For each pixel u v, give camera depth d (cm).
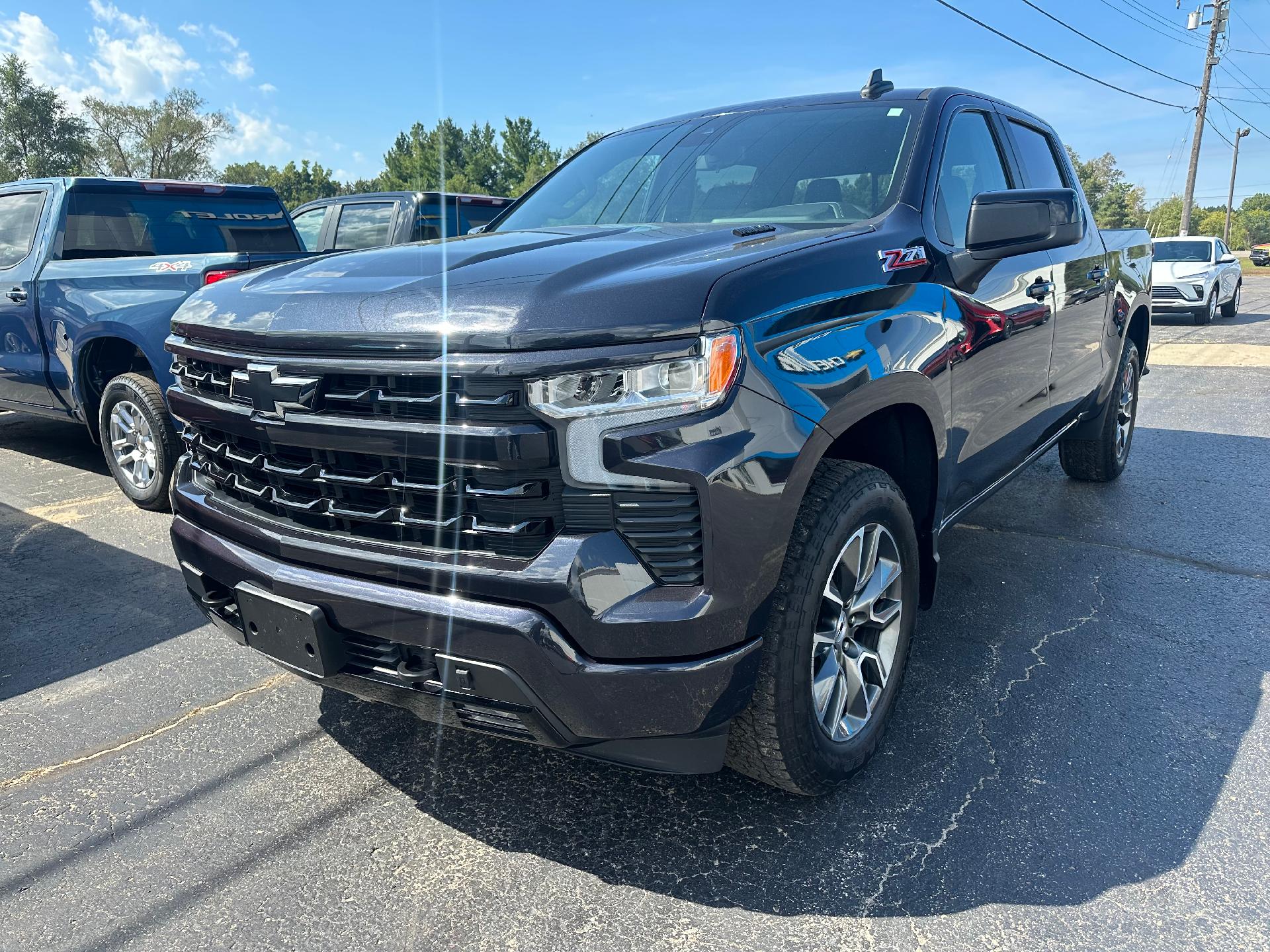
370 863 215
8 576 398
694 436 179
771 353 193
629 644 180
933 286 260
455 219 832
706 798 238
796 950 185
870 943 187
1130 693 288
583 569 178
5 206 561
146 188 565
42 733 273
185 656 323
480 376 178
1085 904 197
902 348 234
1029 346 332
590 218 319
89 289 488
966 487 304
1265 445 630
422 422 186
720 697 188
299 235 663
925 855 213
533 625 178
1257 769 246
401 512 194
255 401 208
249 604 216
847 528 214
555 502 182
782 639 201
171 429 466
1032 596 366
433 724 278
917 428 261
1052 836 219
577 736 187
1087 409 456
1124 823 224
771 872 209
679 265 201
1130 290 484
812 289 210
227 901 202
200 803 239
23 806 238
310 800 240
